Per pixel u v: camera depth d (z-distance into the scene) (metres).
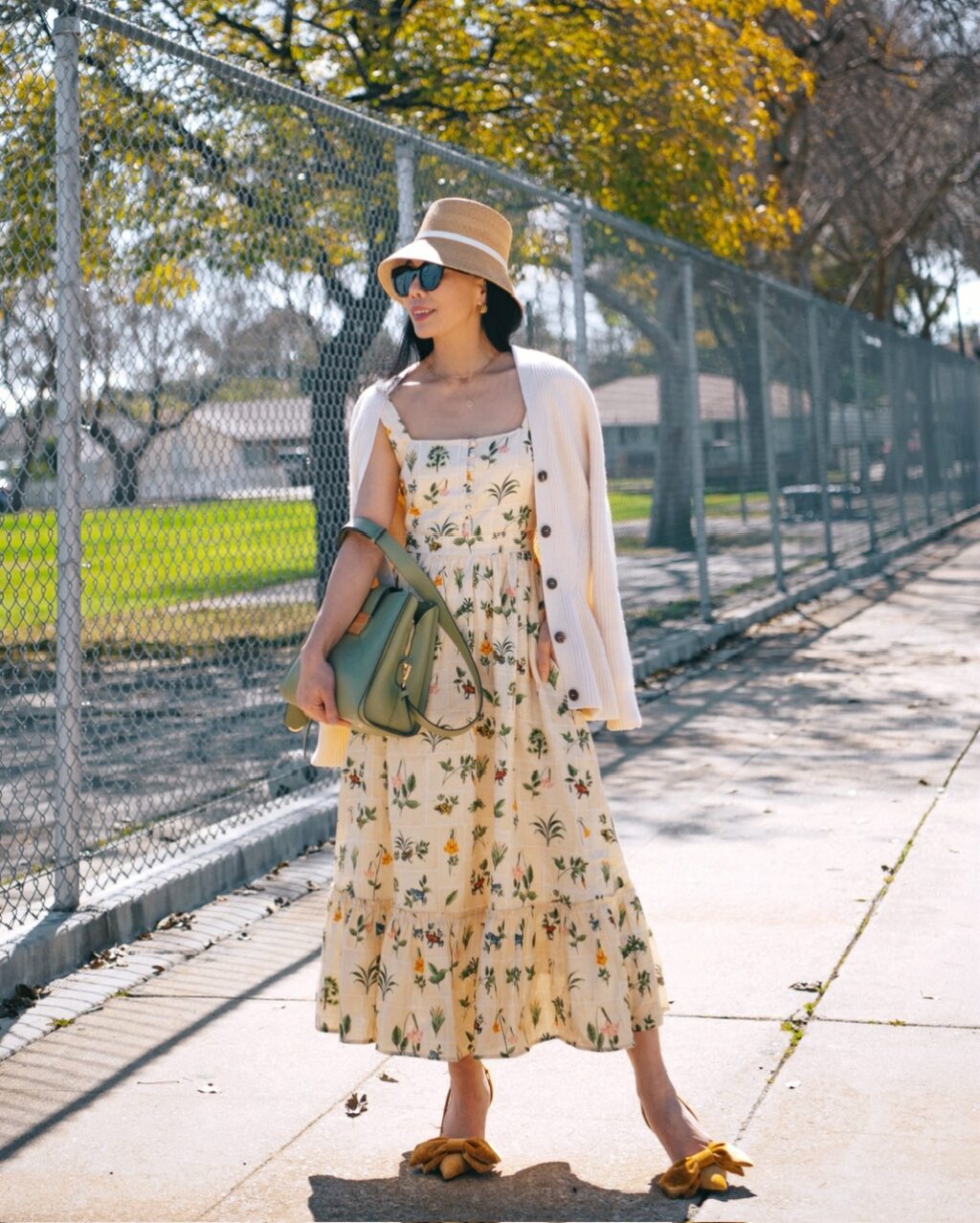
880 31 21.61
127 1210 3.14
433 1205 3.13
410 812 3.18
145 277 5.39
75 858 4.84
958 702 9.02
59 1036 4.14
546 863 3.23
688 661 11.22
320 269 6.48
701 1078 3.69
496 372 3.31
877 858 5.63
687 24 13.60
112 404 5.34
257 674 6.36
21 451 5.17
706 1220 2.99
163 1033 4.17
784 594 14.48
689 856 5.79
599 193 14.44
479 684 3.17
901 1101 3.50
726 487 13.27
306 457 6.48
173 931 5.03
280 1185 3.24
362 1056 3.99
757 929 4.84
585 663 3.23
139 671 5.97
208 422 5.86
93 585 5.71
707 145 14.23
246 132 5.91
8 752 5.95
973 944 4.61
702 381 12.58
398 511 3.37
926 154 28.83
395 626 3.13
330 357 6.60
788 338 15.64
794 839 5.97
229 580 6.15
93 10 4.88
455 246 3.25
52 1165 3.36
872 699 9.29
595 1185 3.19
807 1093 3.57
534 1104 3.62
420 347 3.42
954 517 27.53
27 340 4.87
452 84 13.12
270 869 5.84
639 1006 3.22
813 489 16.69
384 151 6.95
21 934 4.58
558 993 3.24
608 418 10.10
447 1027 3.17
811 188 26.89
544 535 3.23
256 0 12.46
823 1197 3.06
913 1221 2.93
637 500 10.85
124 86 5.15
